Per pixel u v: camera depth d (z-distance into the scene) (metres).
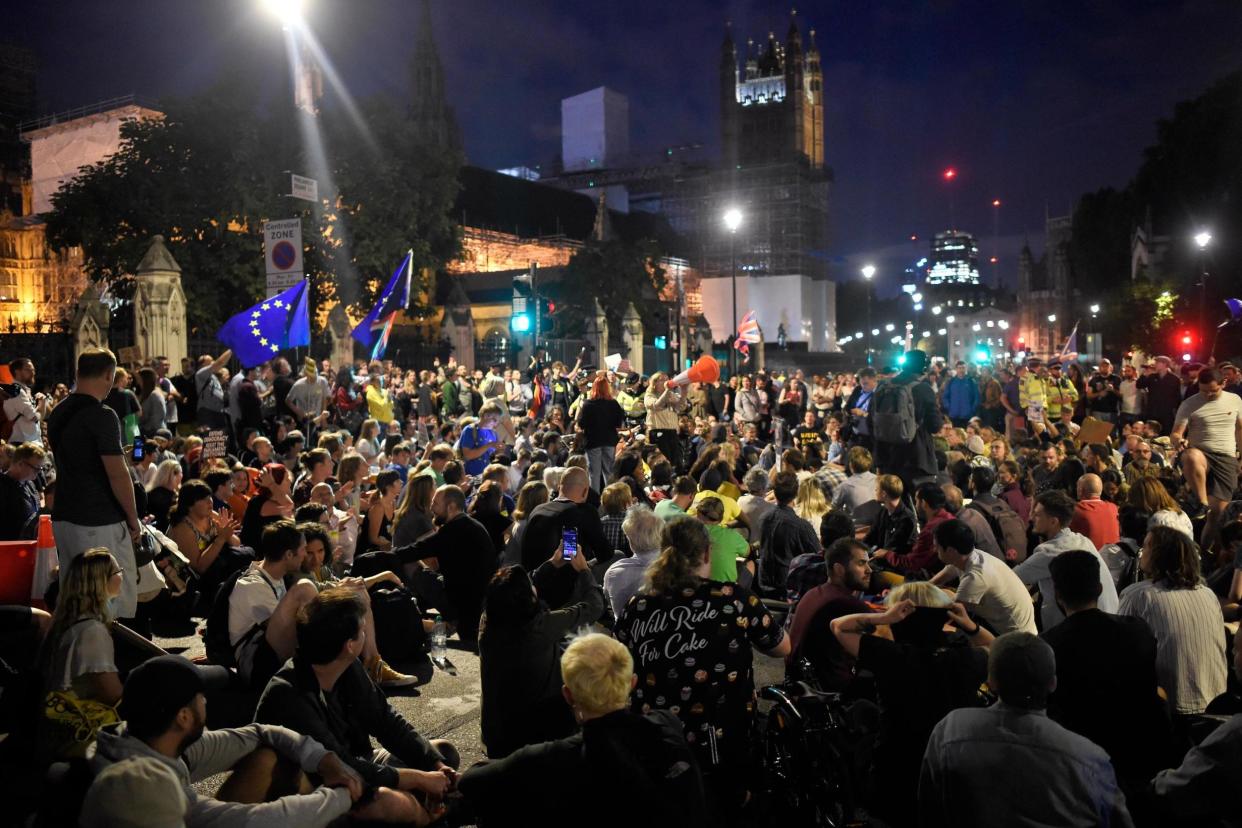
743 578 9.29
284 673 4.86
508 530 9.77
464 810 4.77
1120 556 8.18
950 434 15.95
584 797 3.71
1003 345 141.62
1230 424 11.67
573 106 120.75
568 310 55.78
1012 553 9.05
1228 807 3.87
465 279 77.31
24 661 6.72
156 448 12.81
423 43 107.12
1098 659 4.89
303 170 36.94
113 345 27.75
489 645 5.48
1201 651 5.51
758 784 4.97
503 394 21.14
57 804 3.75
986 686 5.51
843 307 147.38
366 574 8.55
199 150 35.94
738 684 4.86
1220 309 55.28
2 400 12.76
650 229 110.94
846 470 15.20
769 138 118.06
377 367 24.20
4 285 65.00
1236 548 7.13
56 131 63.91
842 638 5.40
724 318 108.06
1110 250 88.69
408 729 5.09
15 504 8.64
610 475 15.94
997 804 3.82
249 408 17.92
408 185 41.75
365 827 4.41
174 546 8.73
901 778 5.00
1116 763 4.85
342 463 10.92
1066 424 20.56
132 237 34.84
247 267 35.81
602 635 3.92
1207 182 65.31
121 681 5.64
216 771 4.38
